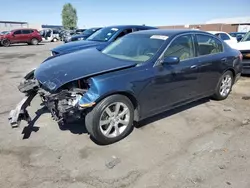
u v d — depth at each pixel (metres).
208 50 4.77
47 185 2.59
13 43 23.80
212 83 4.91
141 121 4.16
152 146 3.38
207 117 4.40
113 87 3.18
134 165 2.95
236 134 3.76
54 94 3.23
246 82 7.07
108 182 2.65
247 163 3.00
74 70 3.39
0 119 4.25
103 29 8.88
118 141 3.50
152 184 2.62
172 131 3.83
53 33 32.16
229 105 5.06
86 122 3.27
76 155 3.15
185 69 4.12
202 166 2.93
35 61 12.16
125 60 3.82
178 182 2.65
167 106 4.07
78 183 2.63
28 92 3.78
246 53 7.20
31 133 3.72
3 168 2.87
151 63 3.69
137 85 3.45
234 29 43.91
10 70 9.30
